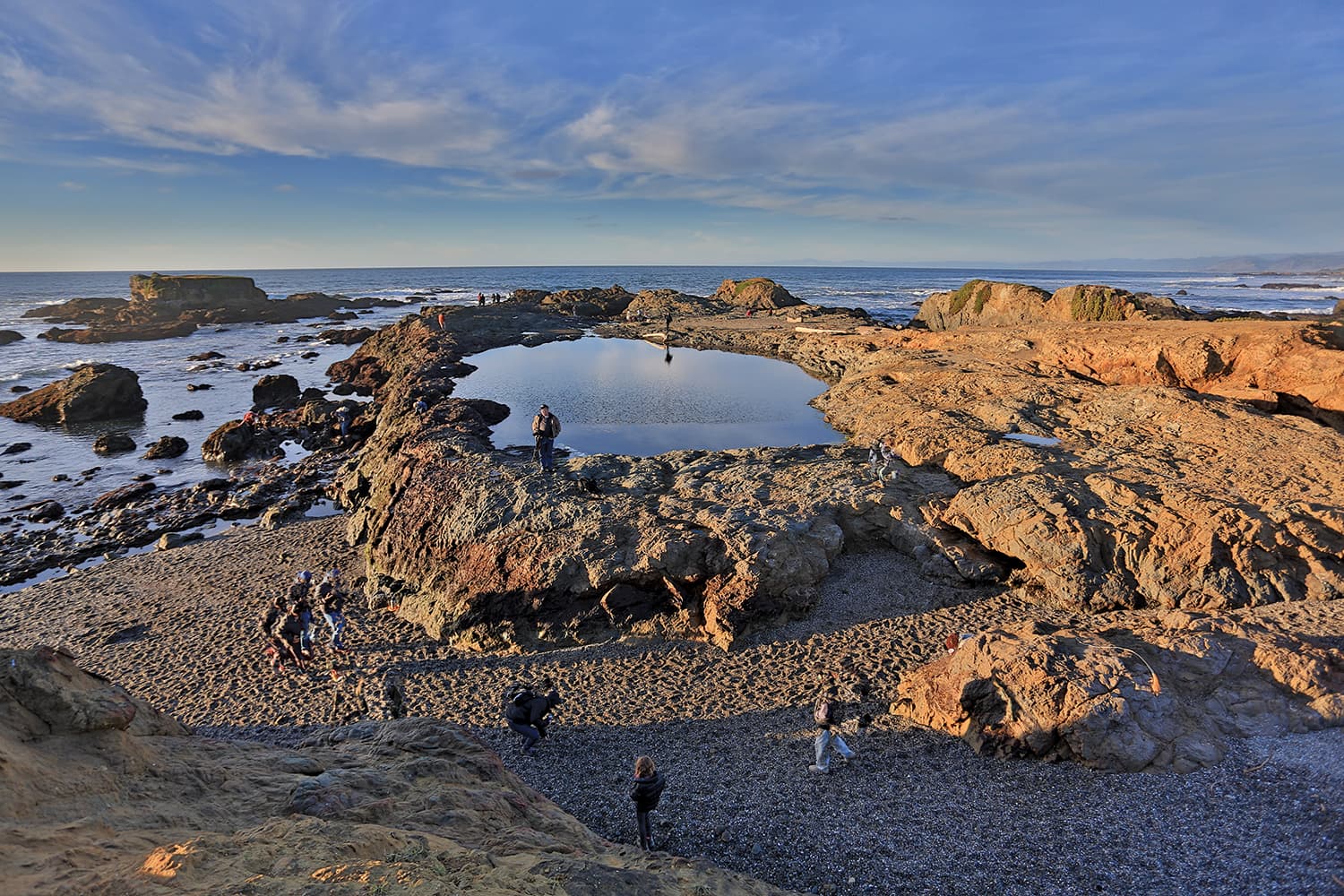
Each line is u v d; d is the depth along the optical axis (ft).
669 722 51.16
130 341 287.89
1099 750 41.70
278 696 58.08
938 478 79.10
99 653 65.62
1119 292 178.40
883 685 53.21
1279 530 59.31
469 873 24.20
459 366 156.04
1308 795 37.68
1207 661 45.80
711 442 100.58
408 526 78.13
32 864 21.99
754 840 38.70
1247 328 100.99
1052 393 101.81
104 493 115.75
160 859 22.63
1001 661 46.42
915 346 149.07
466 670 60.70
